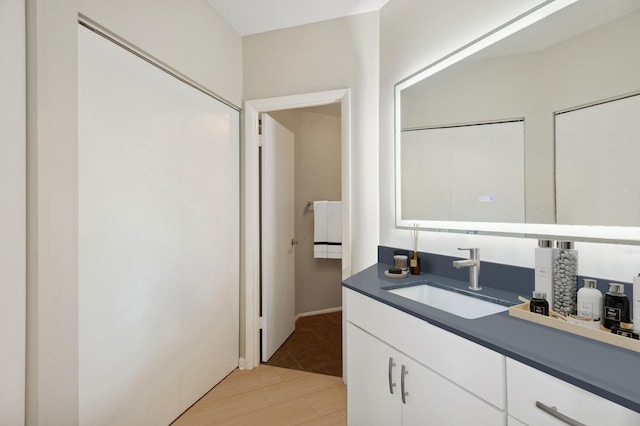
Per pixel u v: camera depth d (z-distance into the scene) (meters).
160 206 1.55
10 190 0.95
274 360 2.34
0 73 0.92
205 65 1.84
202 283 1.86
